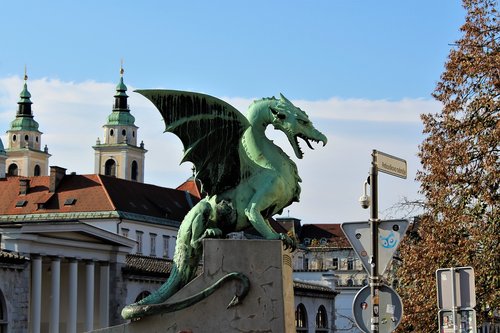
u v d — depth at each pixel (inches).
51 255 2913.4
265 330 696.4
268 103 744.3
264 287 699.4
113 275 3149.6
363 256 695.1
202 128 732.0
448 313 714.2
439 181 1451.8
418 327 1427.2
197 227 723.4
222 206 726.5
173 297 708.7
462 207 1425.9
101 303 3142.2
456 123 1465.3
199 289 705.6
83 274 3211.1
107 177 4795.8
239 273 701.3
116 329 717.3
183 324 705.0
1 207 4741.6
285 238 719.7
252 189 730.8
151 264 3390.7
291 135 742.5
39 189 4778.5
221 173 728.3
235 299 698.8
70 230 2930.6
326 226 6476.4
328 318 4001.0
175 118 733.3
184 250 727.7
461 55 1487.5
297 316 3774.6
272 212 737.0
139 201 4798.2
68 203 4660.4
